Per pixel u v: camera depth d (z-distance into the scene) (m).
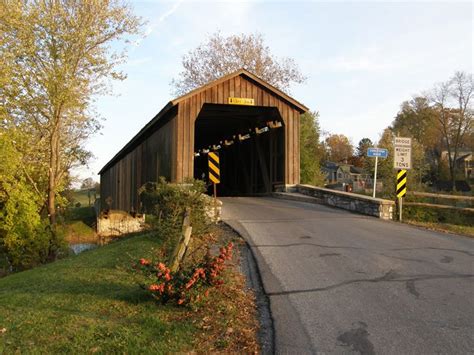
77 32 16.89
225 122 23.34
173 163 16.31
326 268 6.95
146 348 4.21
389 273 6.70
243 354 4.25
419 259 7.57
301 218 11.91
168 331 4.64
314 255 7.76
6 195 18.00
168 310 5.27
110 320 4.96
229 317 5.05
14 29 16.25
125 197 27.30
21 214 17.75
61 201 20.39
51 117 17.88
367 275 6.59
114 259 8.59
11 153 17.12
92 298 5.86
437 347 4.27
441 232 10.45
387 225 11.16
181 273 5.47
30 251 17.83
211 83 16.62
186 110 16.41
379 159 25.20
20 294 6.57
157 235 10.42
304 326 4.78
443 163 59.03
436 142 60.16
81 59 17.45
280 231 9.94
